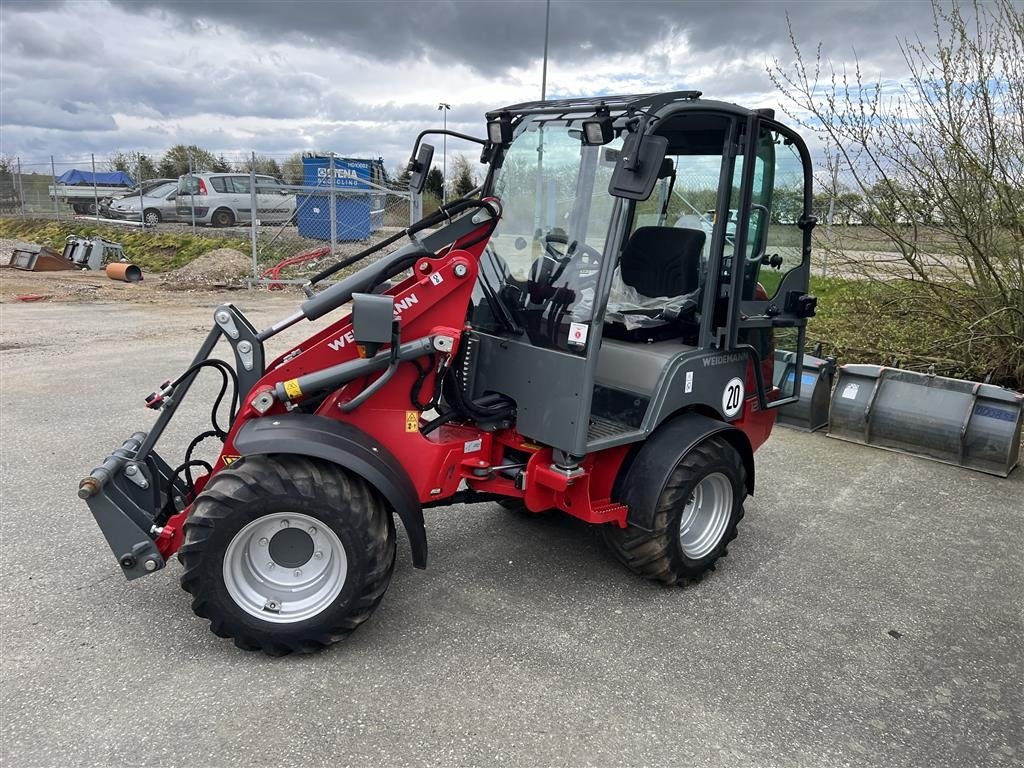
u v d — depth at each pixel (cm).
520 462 353
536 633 324
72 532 404
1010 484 525
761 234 380
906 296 738
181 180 1906
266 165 2044
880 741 266
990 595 372
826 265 749
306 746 251
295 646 294
